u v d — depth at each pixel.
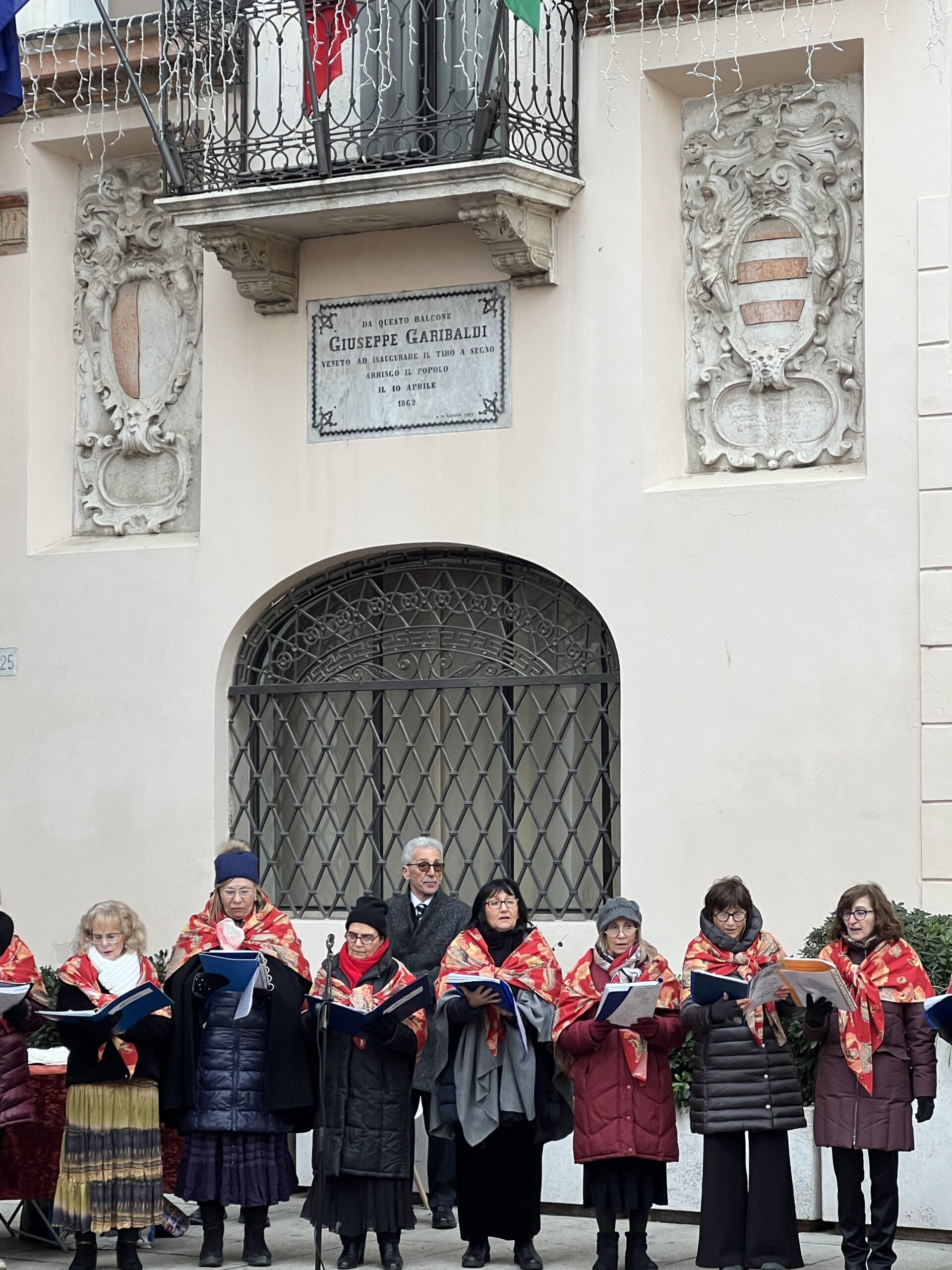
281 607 13.14
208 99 13.09
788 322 11.92
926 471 11.19
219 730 13.08
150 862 13.16
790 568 11.52
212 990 9.60
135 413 13.69
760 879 11.46
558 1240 10.27
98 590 13.45
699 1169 10.59
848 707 11.32
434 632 12.75
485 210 11.79
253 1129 9.55
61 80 13.59
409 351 12.64
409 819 12.76
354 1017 9.12
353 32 12.25
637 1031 9.19
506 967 9.48
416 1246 10.28
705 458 12.05
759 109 12.05
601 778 12.19
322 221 12.39
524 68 12.27
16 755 13.62
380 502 12.66
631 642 11.91
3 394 13.84
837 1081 8.92
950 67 11.29
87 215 13.95
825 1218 10.32
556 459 12.19
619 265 12.06
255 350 13.09
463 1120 9.34
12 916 13.53
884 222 11.40
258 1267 9.72
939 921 10.54
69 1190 9.47
